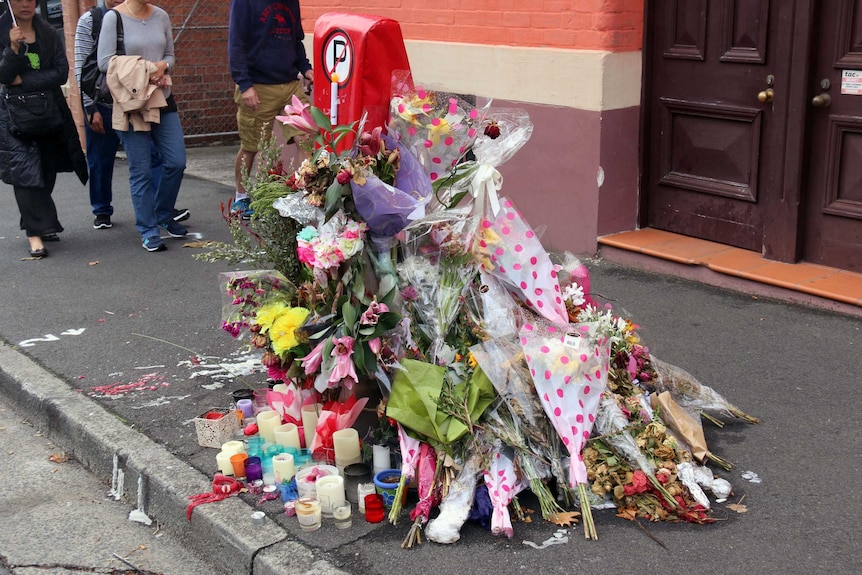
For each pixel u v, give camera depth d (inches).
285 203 142.3
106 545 142.7
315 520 130.4
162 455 155.0
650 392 154.9
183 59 472.7
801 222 220.2
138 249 291.3
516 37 257.1
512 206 151.2
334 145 143.3
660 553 121.6
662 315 207.3
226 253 159.8
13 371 194.2
